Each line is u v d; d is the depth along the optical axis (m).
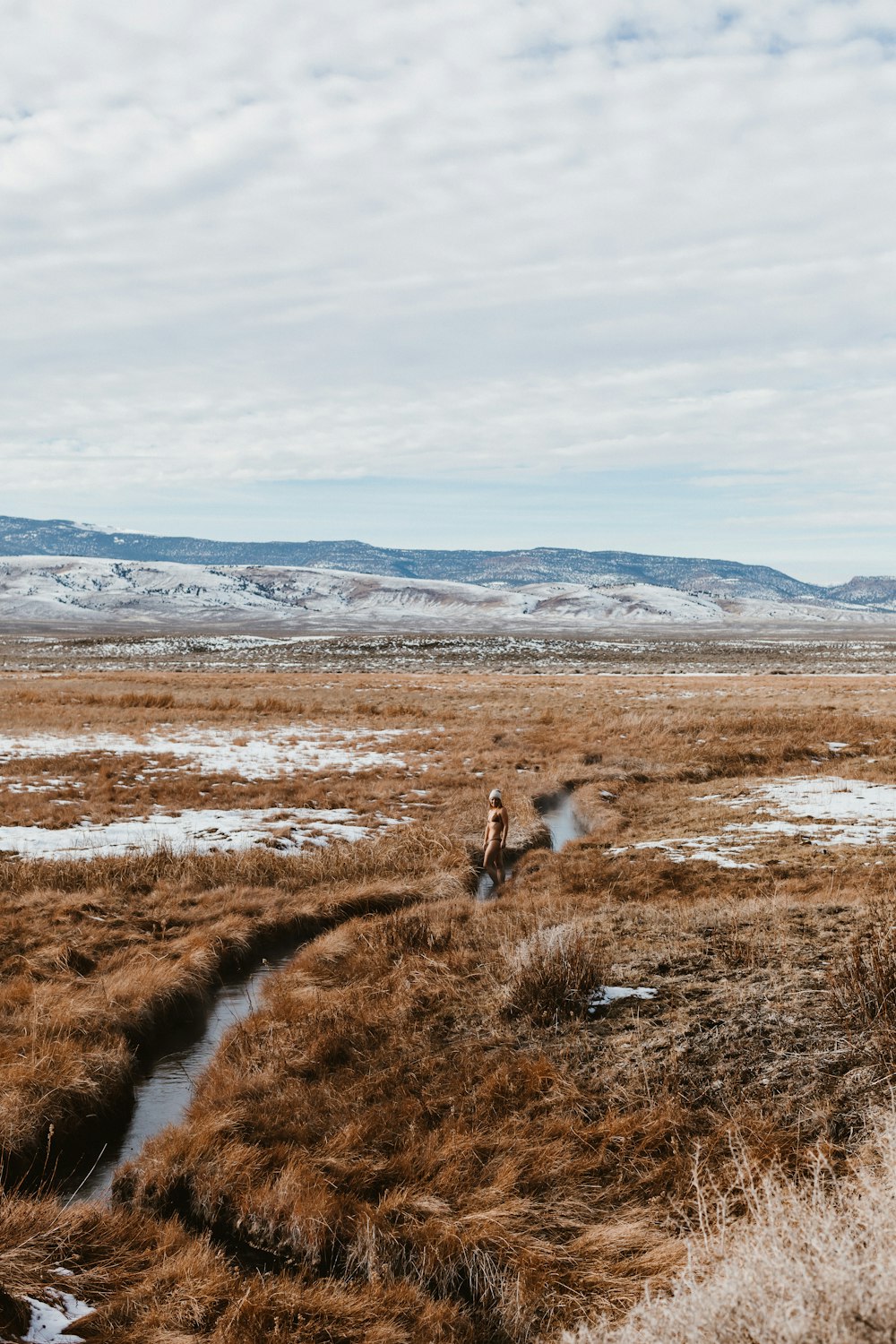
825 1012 7.34
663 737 29.08
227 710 38.53
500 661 114.69
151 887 12.78
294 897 12.63
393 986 8.98
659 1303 3.87
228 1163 5.95
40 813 17.39
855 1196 4.48
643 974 8.62
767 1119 6.11
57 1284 4.96
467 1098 6.75
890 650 148.50
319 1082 7.11
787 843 15.02
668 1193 5.64
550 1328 4.70
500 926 10.66
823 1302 3.29
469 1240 5.27
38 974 9.30
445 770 24.00
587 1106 6.59
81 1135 6.71
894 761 23.77
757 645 162.50
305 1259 5.36
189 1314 4.79
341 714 37.50
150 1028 8.63
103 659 112.56
